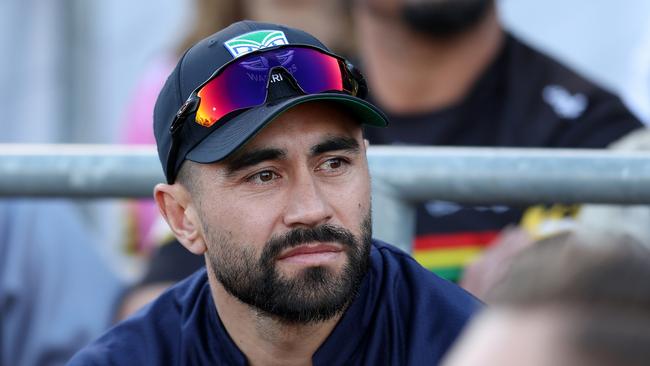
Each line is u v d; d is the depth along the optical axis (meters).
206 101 5.96
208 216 5.99
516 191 6.98
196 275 6.71
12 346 11.13
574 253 3.01
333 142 5.85
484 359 2.87
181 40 12.97
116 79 14.65
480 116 10.95
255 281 5.83
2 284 11.20
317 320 5.83
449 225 10.18
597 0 12.30
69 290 11.36
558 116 10.66
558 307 2.87
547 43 12.48
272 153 5.79
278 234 5.79
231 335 6.18
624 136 10.49
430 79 10.99
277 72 5.96
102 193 7.52
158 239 10.95
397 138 11.17
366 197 5.95
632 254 3.00
